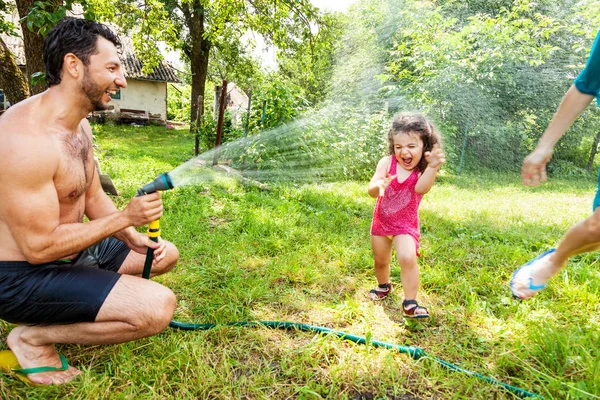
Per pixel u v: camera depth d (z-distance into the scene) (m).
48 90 1.85
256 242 3.92
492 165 10.38
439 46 9.78
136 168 7.66
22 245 1.73
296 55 17.62
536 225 5.00
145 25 11.84
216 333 2.41
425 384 2.08
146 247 2.32
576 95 1.91
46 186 1.73
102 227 1.85
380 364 2.20
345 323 2.65
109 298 1.85
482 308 2.78
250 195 5.78
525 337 2.42
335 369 2.10
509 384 2.11
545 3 9.90
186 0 13.05
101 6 9.44
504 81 9.45
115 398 1.87
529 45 9.45
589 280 3.13
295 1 12.33
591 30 8.98
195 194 5.69
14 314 1.82
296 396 1.97
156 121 21.89
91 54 1.76
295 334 2.48
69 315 1.83
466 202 6.36
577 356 2.17
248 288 3.00
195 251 3.59
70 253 1.83
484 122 9.96
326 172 7.88
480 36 9.64
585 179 10.59
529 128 10.07
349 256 3.67
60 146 1.82
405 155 2.57
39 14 3.61
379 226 2.71
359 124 8.65
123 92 21.39
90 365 2.07
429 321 2.67
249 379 2.04
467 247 4.06
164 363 2.11
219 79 31.33
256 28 13.42
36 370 1.92
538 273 2.12
